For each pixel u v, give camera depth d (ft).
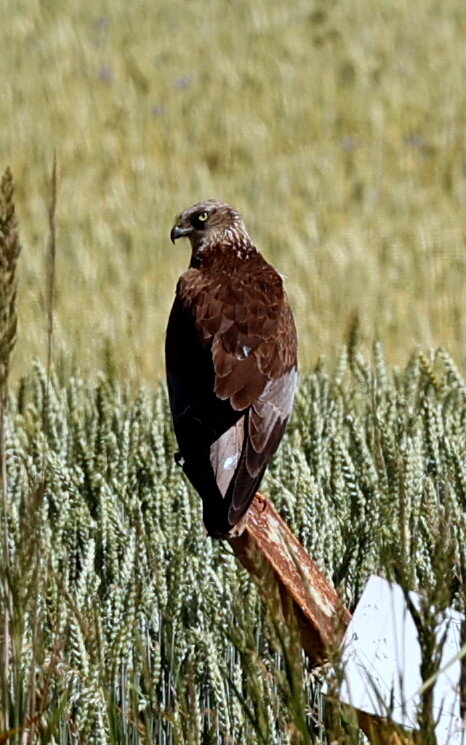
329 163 103.71
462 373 51.70
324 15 144.66
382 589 23.86
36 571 22.18
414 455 31.27
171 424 39.65
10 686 22.82
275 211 90.43
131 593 26.58
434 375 39.96
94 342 57.21
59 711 23.59
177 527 32.12
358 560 28.91
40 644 24.36
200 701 27.55
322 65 130.52
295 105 117.08
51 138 108.78
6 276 21.62
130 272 77.30
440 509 26.73
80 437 38.75
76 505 31.40
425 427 35.50
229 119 114.01
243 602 26.84
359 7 146.61
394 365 56.29
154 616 28.60
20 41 135.44
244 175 100.48
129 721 26.32
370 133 112.16
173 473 35.35
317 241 83.87
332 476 33.35
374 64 128.67
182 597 28.32
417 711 21.01
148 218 88.74
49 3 148.87
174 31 140.97
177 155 106.93
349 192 97.14
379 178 100.12
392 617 23.25
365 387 40.16
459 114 115.75
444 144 107.45
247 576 28.68
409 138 109.50
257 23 141.69
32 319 65.21
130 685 25.45
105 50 133.49
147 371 58.70
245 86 124.98
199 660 27.84
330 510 32.65
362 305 70.03
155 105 118.21
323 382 42.93
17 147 105.40
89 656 24.90
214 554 31.45
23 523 21.94
